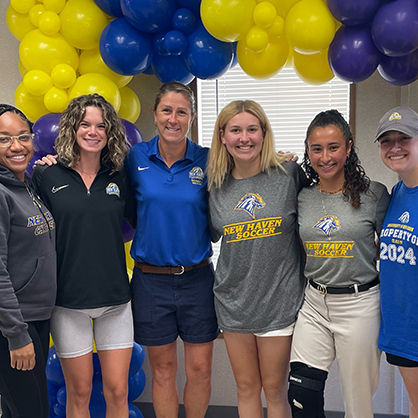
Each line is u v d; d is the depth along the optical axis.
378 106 2.65
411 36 1.75
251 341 1.96
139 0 1.91
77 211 1.81
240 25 1.91
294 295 1.92
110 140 1.88
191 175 2.03
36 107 2.23
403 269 1.63
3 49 2.76
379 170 2.67
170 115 1.94
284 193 1.90
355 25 1.91
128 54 2.02
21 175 1.73
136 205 2.10
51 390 2.32
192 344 2.11
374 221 1.75
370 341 1.75
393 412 2.71
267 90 2.88
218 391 2.80
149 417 2.82
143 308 2.05
